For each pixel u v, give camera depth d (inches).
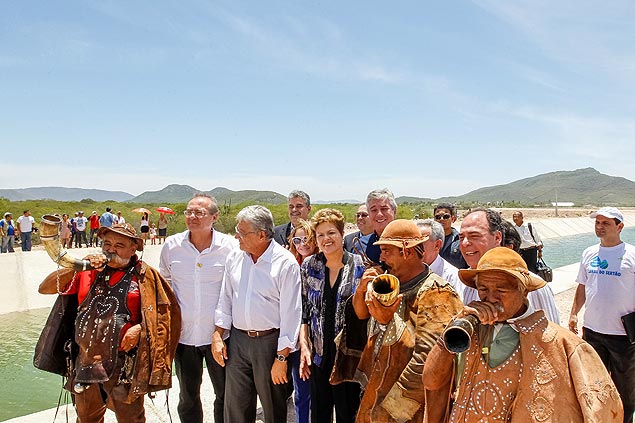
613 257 193.2
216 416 185.2
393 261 127.3
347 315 151.9
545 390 92.4
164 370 158.1
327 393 169.9
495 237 134.3
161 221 1050.7
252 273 168.7
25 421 196.5
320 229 166.4
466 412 99.0
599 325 193.6
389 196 215.9
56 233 146.7
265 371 166.9
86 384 147.9
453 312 118.0
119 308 153.2
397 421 116.6
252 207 169.8
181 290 177.5
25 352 394.3
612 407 89.7
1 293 540.4
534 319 97.0
